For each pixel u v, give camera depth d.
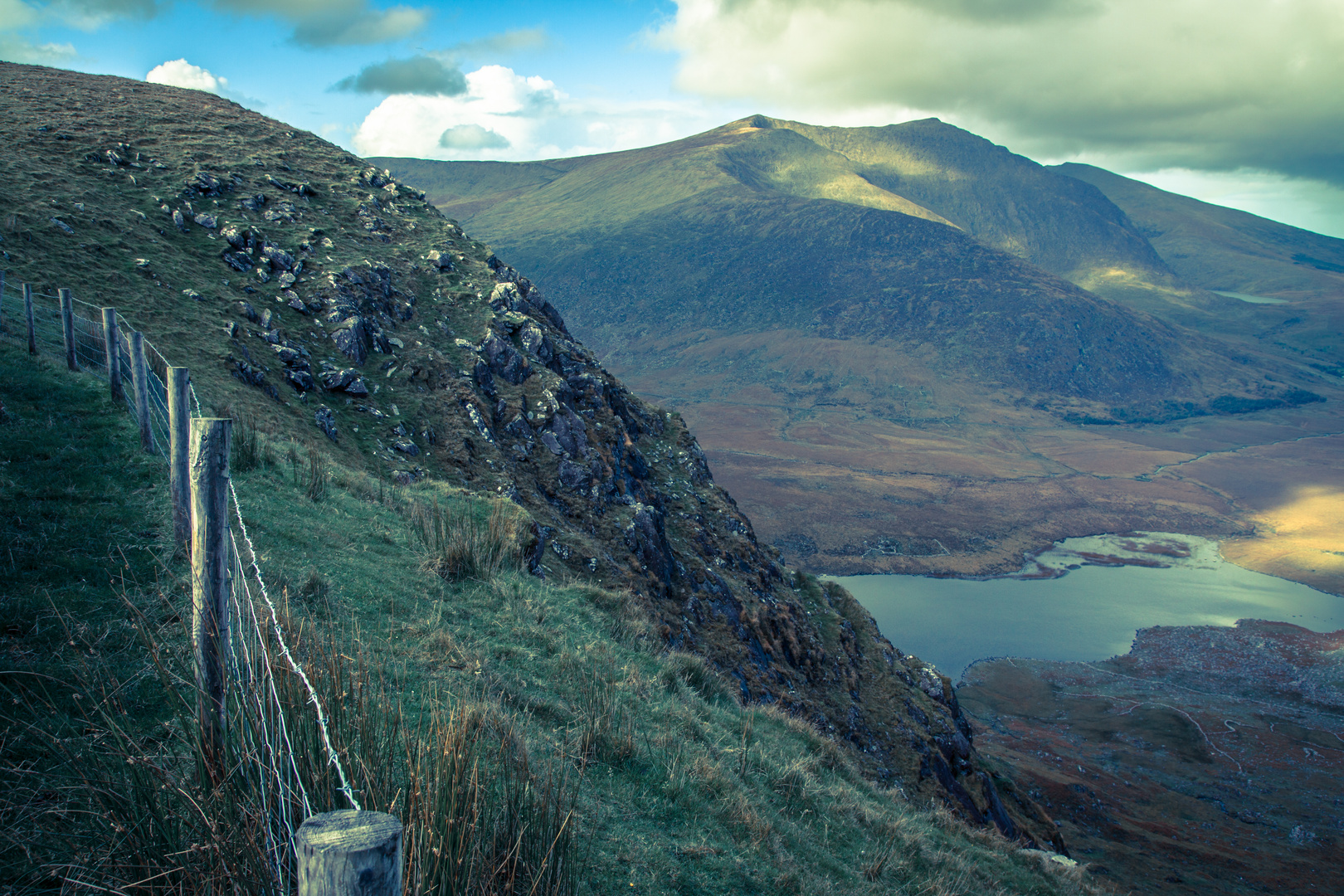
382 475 24.55
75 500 8.73
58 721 4.90
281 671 4.55
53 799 4.20
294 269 36.28
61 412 12.13
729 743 11.82
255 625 5.09
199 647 4.29
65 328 15.66
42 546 7.34
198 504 4.22
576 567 25.45
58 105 47.44
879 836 11.76
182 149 45.69
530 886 4.84
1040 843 39.66
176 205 37.62
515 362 38.28
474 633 10.23
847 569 165.00
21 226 29.12
